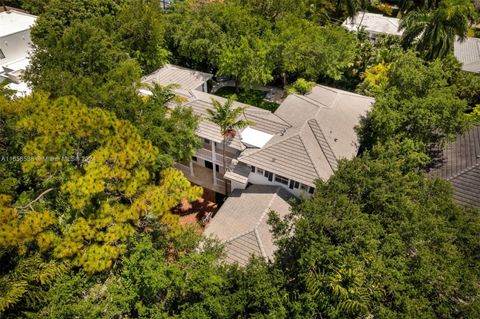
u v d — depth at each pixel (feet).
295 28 138.21
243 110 98.07
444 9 116.47
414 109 90.68
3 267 60.18
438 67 99.35
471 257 57.52
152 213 67.26
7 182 66.80
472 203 82.12
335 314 49.16
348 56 137.39
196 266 58.13
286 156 89.15
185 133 89.76
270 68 133.18
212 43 134.82
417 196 66.08
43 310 53.26
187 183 71.82
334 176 67.72
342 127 97.86
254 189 92.63
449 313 49.70
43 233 59.21
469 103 121.39
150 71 135.33
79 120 67.00
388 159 71.05
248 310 54.39
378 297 49.98
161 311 54.44
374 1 234.17
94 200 64.64
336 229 55.11
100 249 59.06
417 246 56.59
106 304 54.34
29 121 65.77
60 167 66.18
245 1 155.84
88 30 110.32
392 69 114.83
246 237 77.61
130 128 72.23
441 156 95.66
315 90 115.03
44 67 102.78
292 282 56.29
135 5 139.64
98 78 99.66
